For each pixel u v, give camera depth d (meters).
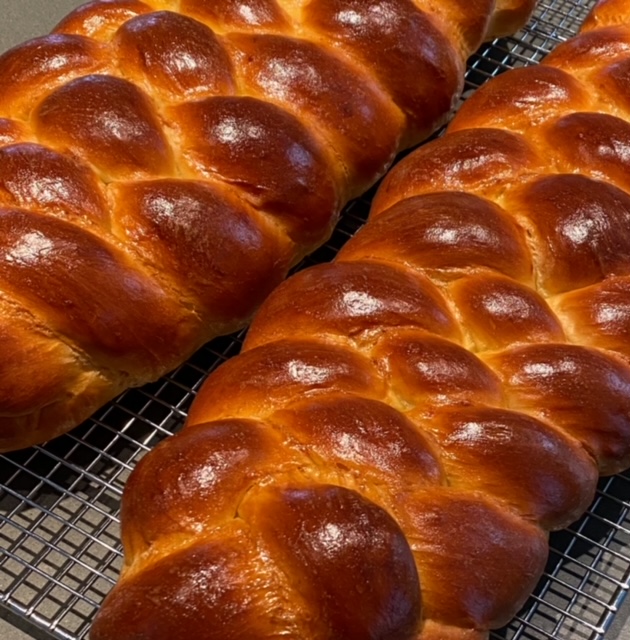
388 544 0.31
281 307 0.38
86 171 0.41
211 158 0.43
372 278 0.38
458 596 0.33
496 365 0.37
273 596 0.31
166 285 0.42
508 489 0.35
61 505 0.42
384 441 0.33
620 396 0.37
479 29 0.52
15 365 0.39
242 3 0.47
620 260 0.40
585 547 0.41
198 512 0.33
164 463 0.34
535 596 0.39
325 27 0.48
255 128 0.43
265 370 0.36
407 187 0.43
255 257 0.43
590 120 0.43
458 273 0.39
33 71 0.45
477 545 0.33
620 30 0.49
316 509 0.31
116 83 0.43
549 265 0.40
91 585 0.40
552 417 0.37
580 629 0.40
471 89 0.57
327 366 0.35
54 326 0.40
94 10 0.48
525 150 0.43
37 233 0.39
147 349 0.41
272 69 0.46
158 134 0.43
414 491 0.33
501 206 0.42
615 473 0.39
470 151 0.43
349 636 0.31
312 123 0.46
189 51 0.44
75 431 0.44
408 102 0.49
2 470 0.43
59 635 0.38
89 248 0.40
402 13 0.48
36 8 0.60
